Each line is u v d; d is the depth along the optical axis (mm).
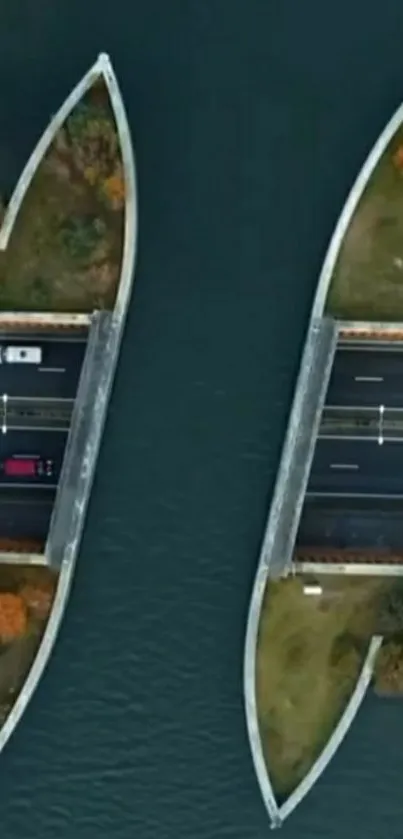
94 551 80188
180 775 80250
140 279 78188
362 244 76562
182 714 80375
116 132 75500
